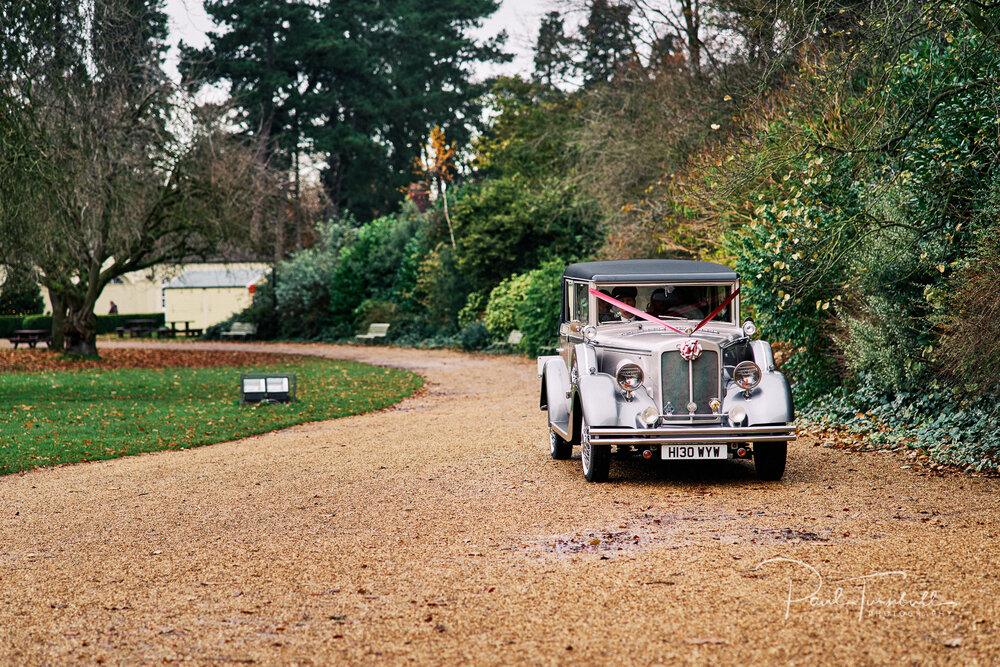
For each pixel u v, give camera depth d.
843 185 10.47
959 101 9.45
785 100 13.95
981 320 7.93
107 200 22.23
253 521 6.95
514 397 16.53
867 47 9.08
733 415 7.68
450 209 36.69
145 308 54.03
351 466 9.42
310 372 23.06
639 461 9.30
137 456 10.71
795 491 7.39
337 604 4.80
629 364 7.90
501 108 36.91
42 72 15.40
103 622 4.65
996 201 9.00
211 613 4.73
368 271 38.97
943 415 9.17
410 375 22.05
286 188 46.22
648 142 20.95
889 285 9.90
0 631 4.56
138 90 23.53
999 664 3.65
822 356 11.78
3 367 24.67
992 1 8.17
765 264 11.41
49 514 7.48
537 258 30.42
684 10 22.47
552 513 6.85
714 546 5.67
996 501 6.67
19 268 21.67
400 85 54.56
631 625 4.28
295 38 49.91
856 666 3.71
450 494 7.73
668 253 19.28
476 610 4.60
